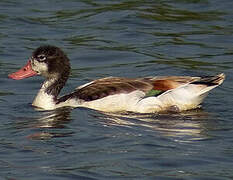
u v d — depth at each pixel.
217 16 23.64
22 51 21.08
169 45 21.53
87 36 22.33
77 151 13.66
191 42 21.73
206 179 12.43
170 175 12.57
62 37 22.25
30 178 12.43
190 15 23.83
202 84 15.98
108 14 24.00
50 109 16.56
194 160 13.20
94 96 16.34
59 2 25.31
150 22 23.36
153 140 14.19
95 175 12.56
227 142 14.09
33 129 14.96
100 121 15.46
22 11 24.38
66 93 18.02
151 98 16.03
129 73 19.52
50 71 16.94
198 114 15.91
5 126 15.20
